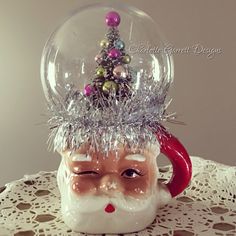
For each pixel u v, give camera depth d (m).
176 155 0.30
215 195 0.33
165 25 0.51
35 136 0.54
